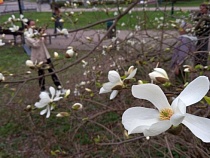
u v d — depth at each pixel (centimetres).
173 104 76
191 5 1077
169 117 74
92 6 524
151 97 79
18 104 473
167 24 521
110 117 406
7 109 489
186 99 75
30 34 308
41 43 496
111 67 428
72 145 360
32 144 405
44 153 359
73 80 514
